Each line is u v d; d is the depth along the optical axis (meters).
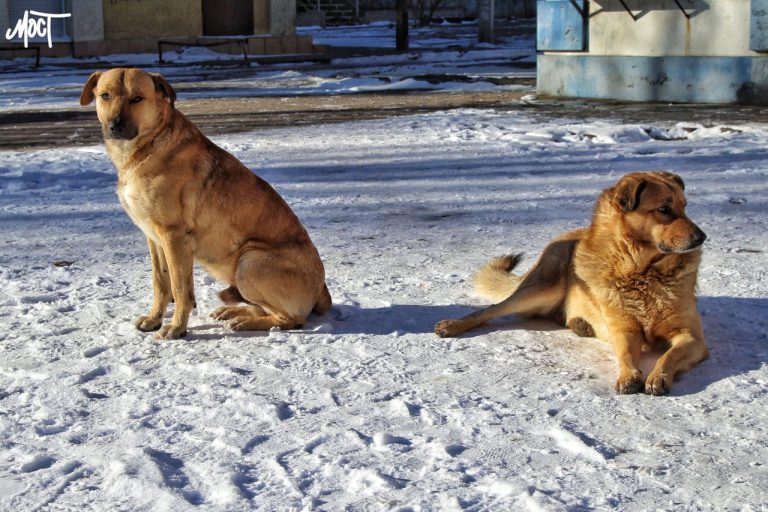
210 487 3.31
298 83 24.20
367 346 4.92
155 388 4.34
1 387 4.38
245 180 5.23
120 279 6.43
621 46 18.28
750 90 16.61
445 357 4.73
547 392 4.22
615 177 10.17
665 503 3.15
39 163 11.87
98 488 3.32
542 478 3.35
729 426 3.79
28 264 6.90
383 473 3.39
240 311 5.46
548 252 5.28
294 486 3.29
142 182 5.00
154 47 35.22
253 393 4.22
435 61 30.98
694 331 4.58
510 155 11.82
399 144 12.98
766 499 3.16
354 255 7.03
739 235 7.40
